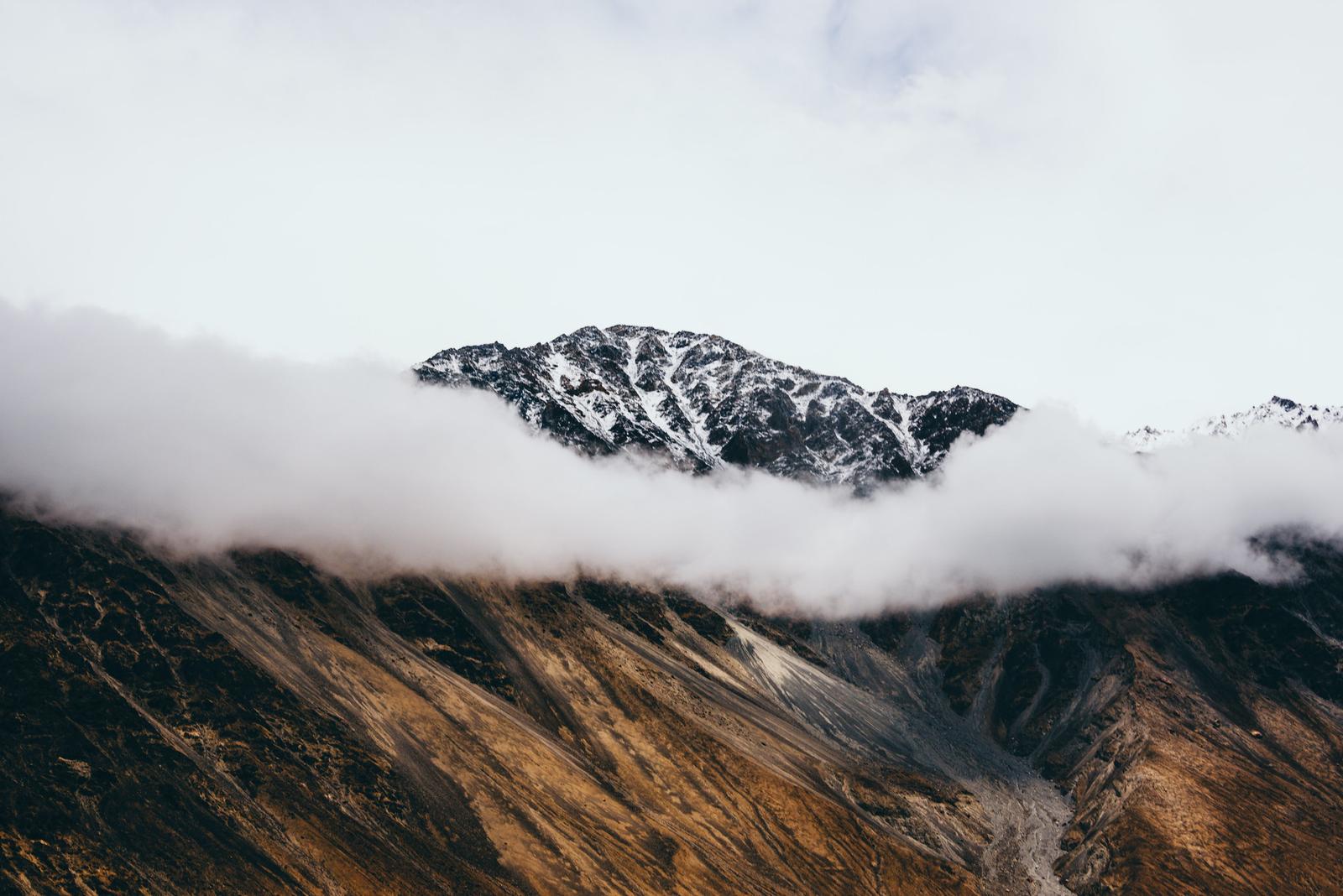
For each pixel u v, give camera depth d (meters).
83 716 159.75
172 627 186.12
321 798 164.38
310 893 145.25
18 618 175.38
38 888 131.25
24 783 144.00
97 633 179.88
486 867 164.00
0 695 157.50
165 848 143.75
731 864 186.25
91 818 143.50
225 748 166.88
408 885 153.62
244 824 153.38
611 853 177.00
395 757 181.12
